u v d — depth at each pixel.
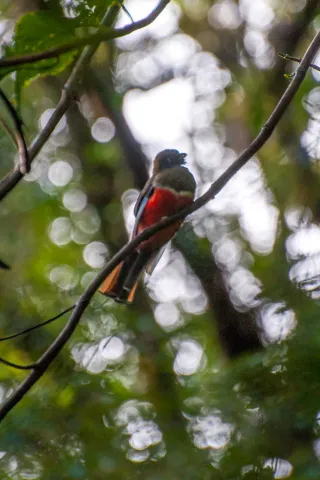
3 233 15.46
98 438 11.66
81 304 5.13
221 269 13.32
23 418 11.53
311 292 10.94
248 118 14.19
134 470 11.46
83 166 15.45
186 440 11.61
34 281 15.12
